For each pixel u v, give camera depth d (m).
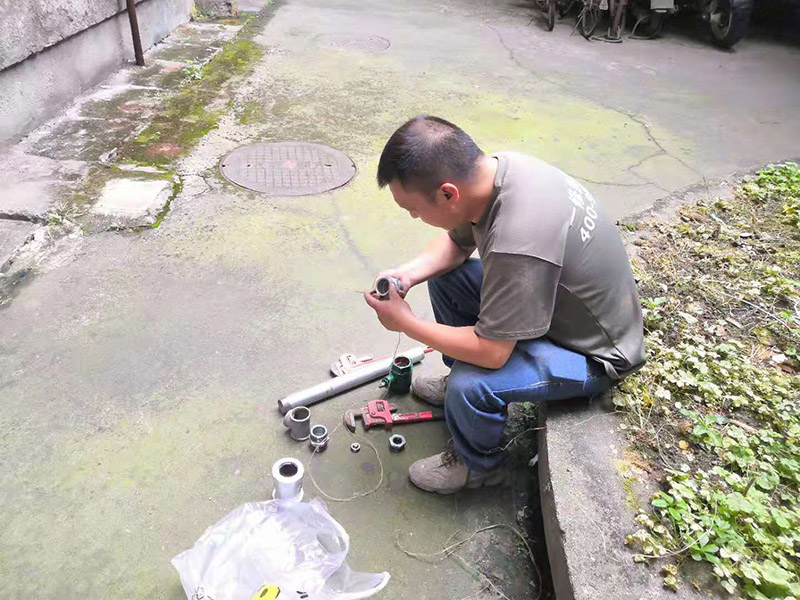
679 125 4.65
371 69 5.18
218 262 2.67
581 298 1.55
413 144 1.38
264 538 1.52
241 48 5.31
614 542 1.40
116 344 2.19
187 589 1.42
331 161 3.60
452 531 1.71
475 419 1.61
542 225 1.40
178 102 4.11
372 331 2.40
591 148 4.13
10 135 3.35
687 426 1.77
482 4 7.90
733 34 6.59
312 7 6.94
